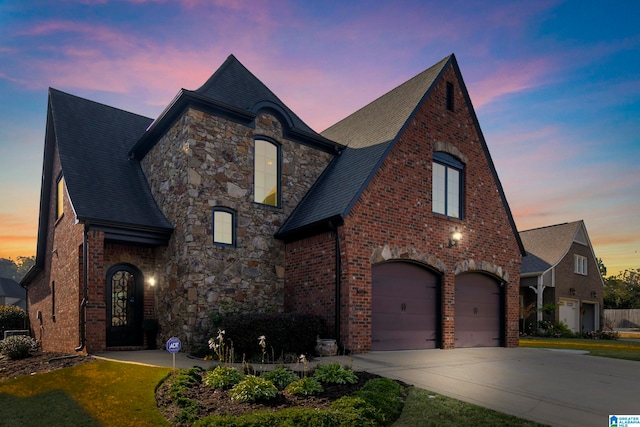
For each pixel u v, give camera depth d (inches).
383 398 237.9
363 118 668.7
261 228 506.3
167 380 282.0
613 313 1539.1
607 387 309.1
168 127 511.2
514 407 243.9
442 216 535.8
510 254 625.9
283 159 542.3
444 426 207.5
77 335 447.2
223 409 222.5
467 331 553.9
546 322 1074.1
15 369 362.6
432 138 542.6
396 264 485.7
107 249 485.4
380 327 457.4
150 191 542.6
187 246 444.1
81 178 494.6
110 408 229.1
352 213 438.3
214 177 472.1
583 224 1225.4
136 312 494.9
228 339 372.2
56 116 556.4
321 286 458.0
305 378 264.2
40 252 695.7
